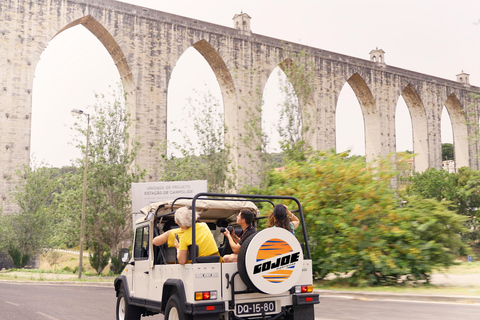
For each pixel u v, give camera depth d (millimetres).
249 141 27906
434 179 52344
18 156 36375
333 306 10578
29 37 37812
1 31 36656
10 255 37812
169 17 45281
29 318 10555
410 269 13883
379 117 60562
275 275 5965
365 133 61906
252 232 6586
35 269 37594
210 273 5945
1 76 36312
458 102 71062
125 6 42719
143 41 43562
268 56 51719
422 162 66312
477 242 36656
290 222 7152
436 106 67438
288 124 25906
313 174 15922
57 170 41375
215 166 33781
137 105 42562
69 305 13055
